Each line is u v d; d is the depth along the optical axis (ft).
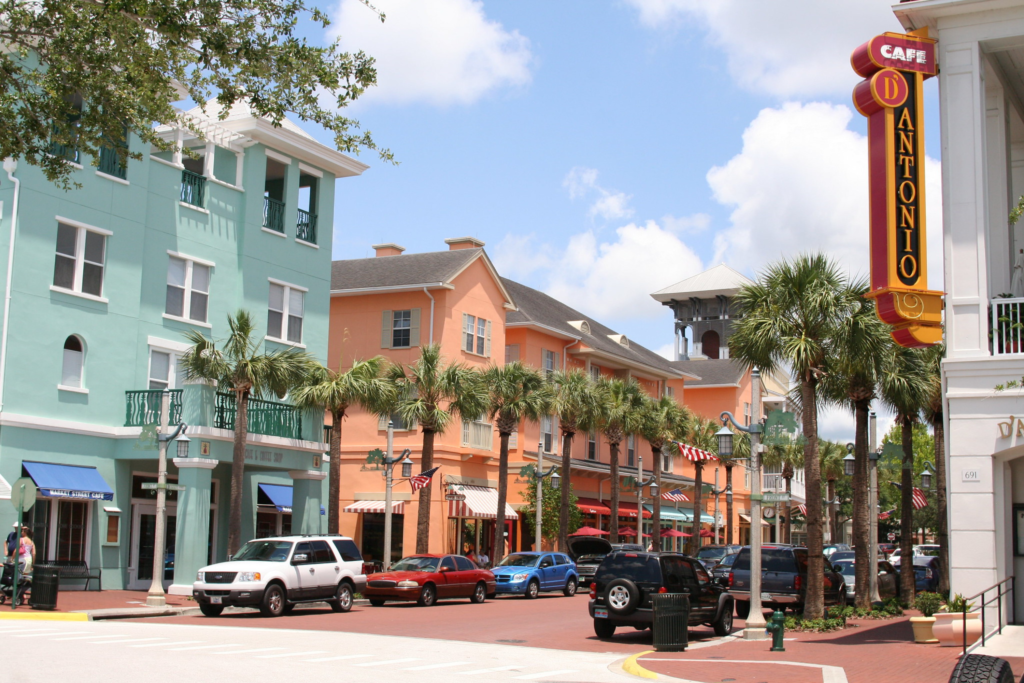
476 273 159.33
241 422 96.63
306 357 104.37
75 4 49.34
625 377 198.08
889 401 98.43
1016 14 59.62
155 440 84.43
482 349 159.22
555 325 179.73
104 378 99.09
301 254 124.06
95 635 60.18
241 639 61.26
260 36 50.57
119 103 52.11
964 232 59.88
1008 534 61.77
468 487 153.17
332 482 113.29
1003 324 59.26
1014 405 57.98
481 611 93.40
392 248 174.50
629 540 193.98
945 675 49.03
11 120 51.39
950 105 60.64
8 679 39.96
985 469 58.23
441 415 123.75
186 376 99.09
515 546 163.32
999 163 64.95
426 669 49.65
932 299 59.36
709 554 125.39
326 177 128.77
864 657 56.80
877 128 59.93
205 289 111.96
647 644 67.67
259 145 119.03
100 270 99.91
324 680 43.27
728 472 195.21
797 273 78.95
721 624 73.05
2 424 88.94
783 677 48.75
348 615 84.69
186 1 48.32
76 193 97.40
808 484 79.30
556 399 143.74
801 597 84.74
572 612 94.12
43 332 93.50
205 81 51.31
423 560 101.60
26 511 90.02
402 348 153.17
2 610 74.08
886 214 59.06
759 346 78.18
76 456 95.35
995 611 57.98
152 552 104.58
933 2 59.77
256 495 114.01
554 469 146.51
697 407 249.75
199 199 112.16
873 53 59.52
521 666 53.16
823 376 81.30
